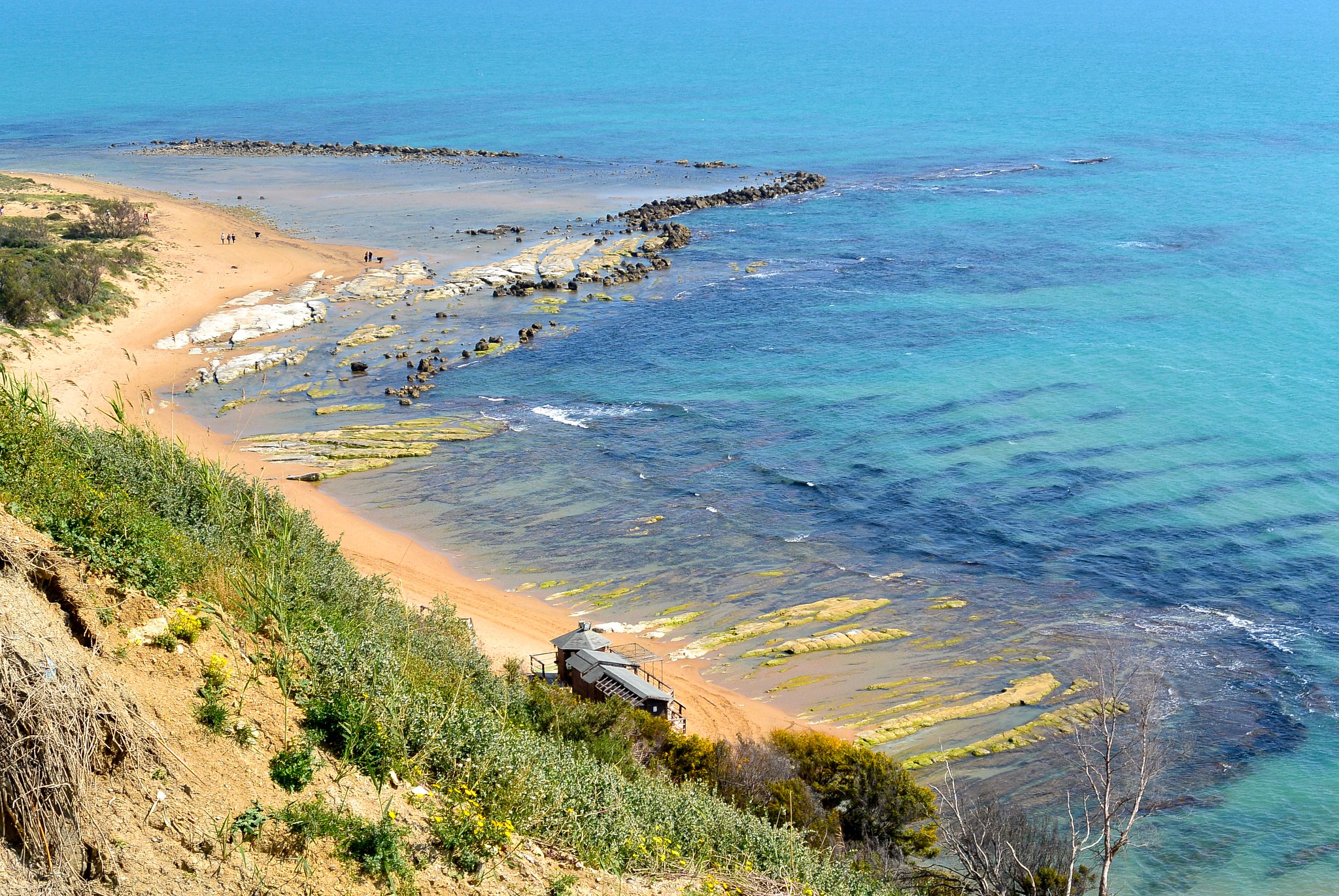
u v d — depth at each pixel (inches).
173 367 3727.9
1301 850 1518.2
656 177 7509.8
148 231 5310.0
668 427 3253.0
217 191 6953.7
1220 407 3260.3
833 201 6584.6
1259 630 2124.8
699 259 5295.3
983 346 3924.7
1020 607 2223.2
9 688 386.3
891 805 1362.0
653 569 2380.7
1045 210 6107.3
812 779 1398.9
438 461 2989.7
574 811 628.7
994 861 1206.3
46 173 7283.5
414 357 3927.2
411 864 491.8
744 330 4205.2
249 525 815.1
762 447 3088.1
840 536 2549.2
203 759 468.8
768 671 1978.3
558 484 2839.6
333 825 477.1
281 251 5344.5
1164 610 2207.2
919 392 3489.2
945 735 1787.6
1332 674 1968.5
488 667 1059.9
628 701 1610.5
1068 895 1109.1
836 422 3265.3
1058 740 1766.7
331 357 3922.2
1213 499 2677.2
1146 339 3922.2
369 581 1003.9
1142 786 1285.7
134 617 522.9
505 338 4148.6
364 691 587.8
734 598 2256.4
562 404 3464.6
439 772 590.9
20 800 374.3
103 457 741.9
